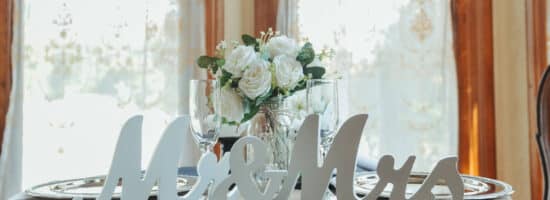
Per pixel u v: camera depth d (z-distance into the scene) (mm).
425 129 2826
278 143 1219
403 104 2840
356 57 2859
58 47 2746
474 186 1165
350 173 875
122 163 831
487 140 2699
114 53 2803
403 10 2844
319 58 1307
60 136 2756
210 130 1160
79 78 2770
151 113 2836
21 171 2676
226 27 2938
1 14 2566
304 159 882
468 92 2723
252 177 890
